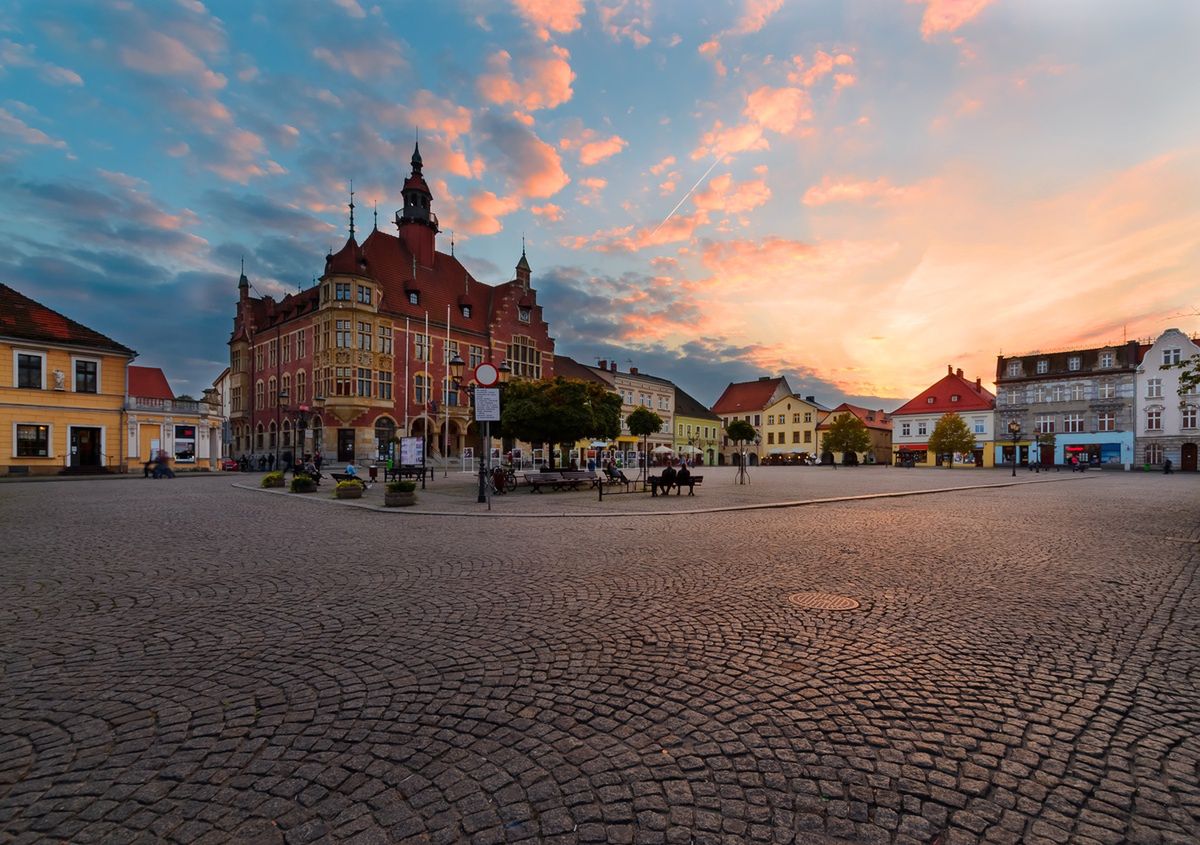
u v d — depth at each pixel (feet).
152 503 54.03
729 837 7.88
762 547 30.17
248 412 197.06
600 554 28.09
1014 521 41.60
